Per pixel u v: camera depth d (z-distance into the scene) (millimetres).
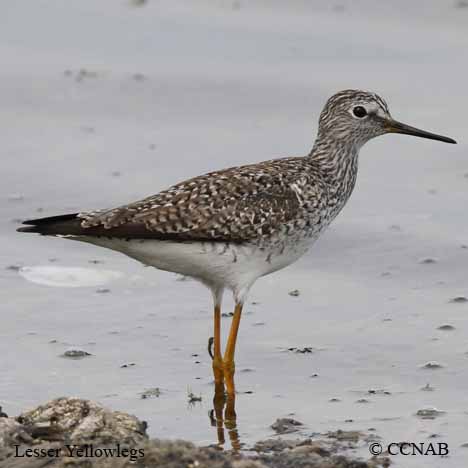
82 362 16359
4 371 15984
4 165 23578
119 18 30938
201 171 23281
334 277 19656
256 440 14023
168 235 15414
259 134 25000
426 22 30125
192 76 27625
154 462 12406
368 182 23188
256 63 28172
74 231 15328
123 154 24141
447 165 23734
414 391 15492
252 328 17703
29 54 28750
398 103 25875
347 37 29500
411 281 19344
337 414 14805
